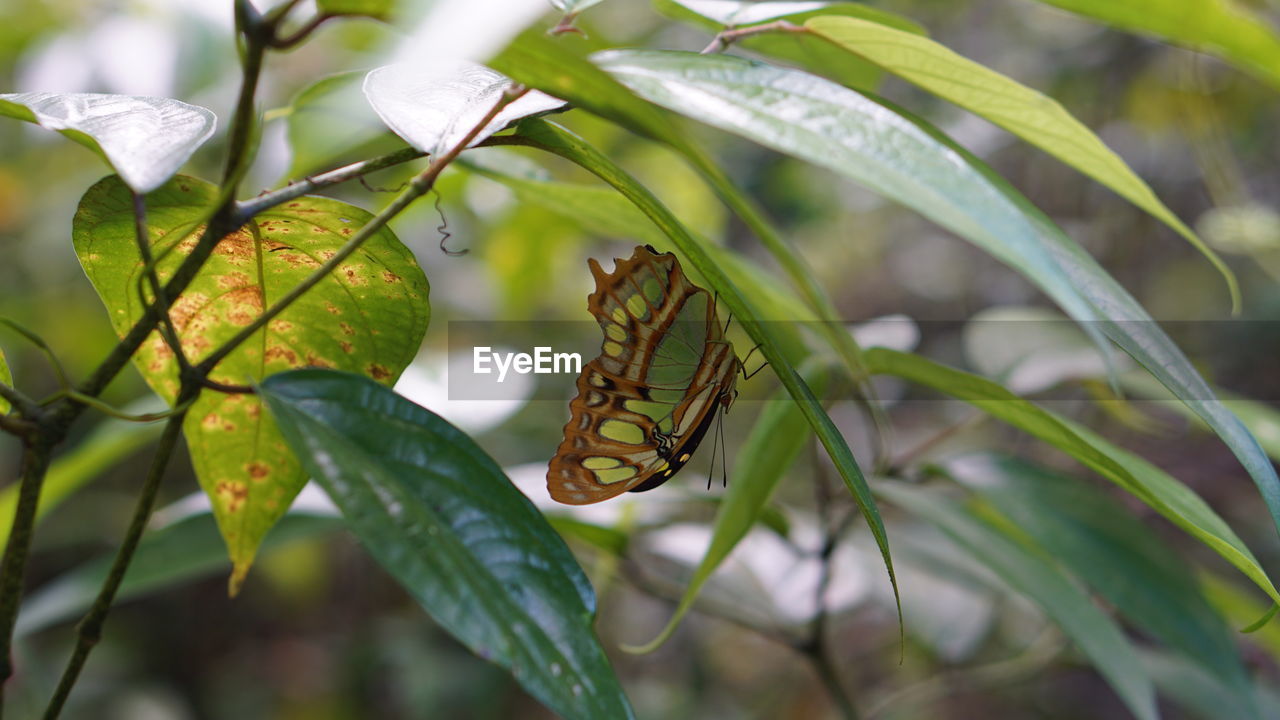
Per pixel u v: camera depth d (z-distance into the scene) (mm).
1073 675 1394
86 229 552
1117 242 1744
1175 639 645
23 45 978
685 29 1399
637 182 541
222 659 1599
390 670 1403
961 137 1362
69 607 680
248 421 572
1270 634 726
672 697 1414
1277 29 804
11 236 1274
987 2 1675
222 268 562
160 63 754
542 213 1069
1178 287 1733
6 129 1280
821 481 719
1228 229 1034
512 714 1429
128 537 538
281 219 555
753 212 550
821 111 514
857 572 798
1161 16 603
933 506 669
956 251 2043
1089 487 669
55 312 1262
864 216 2104
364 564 1669
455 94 547
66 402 532
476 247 1198
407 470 525
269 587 1641
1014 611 1086
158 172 517
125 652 1499
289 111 615
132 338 533
